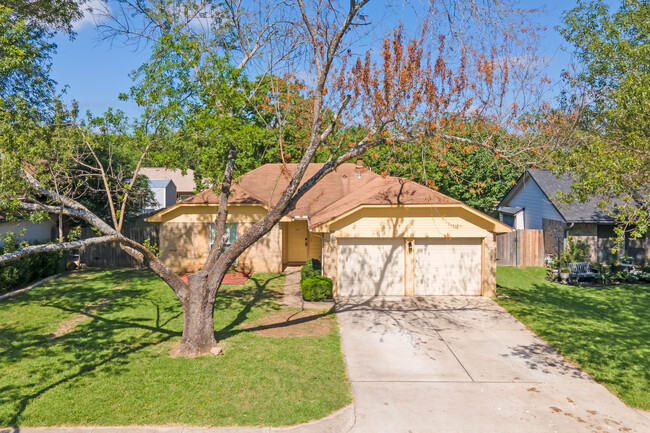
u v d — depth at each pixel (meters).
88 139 10.51
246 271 20.84
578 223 20.70
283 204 10.88
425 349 11.61
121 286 17.42
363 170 23.73
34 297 15.62
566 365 10.70
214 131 10.33
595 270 20.11
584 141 12.17
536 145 11.41
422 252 16.91
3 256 7.68
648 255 21.19
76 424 7.75
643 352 11.41
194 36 12.28
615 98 11.80
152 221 20.34
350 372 10.17
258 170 25.09
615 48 13.95
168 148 10.91
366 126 11.80
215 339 11.59
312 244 23.28
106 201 22.92
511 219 28.75
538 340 12.36
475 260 16.92
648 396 9.13
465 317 14.31
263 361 10.34
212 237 20.62
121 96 10.40
